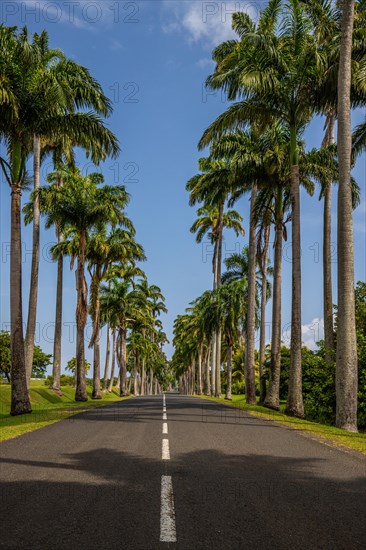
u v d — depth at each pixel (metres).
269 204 28.28
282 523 4.64
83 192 32.97
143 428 12.61
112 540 4.14
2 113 18.67
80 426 13.13
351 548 4.04
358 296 27.41
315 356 27.20
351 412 15.31
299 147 25.48
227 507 5.14
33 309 27.12
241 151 25.69
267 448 9.33
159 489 5.85
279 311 25.62
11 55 18.64
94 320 39.31
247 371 29.08
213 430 12.29
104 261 40.16
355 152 24.59
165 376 171.38
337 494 5.73
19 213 19.47
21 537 4.19
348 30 17.11
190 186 43.50
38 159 29.05
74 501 5.29
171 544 4.06
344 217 16.11
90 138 21.56
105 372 54.44
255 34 20.33
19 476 6.53
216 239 52.69
